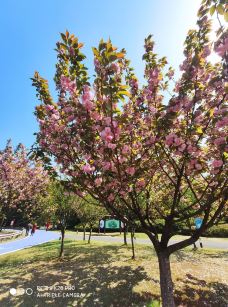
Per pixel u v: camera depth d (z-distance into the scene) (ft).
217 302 32.53
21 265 51.96
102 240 97.30
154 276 40.98
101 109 18.45
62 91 20.30
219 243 87.04
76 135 19.92
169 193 33.35
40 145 20.88
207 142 22.21
